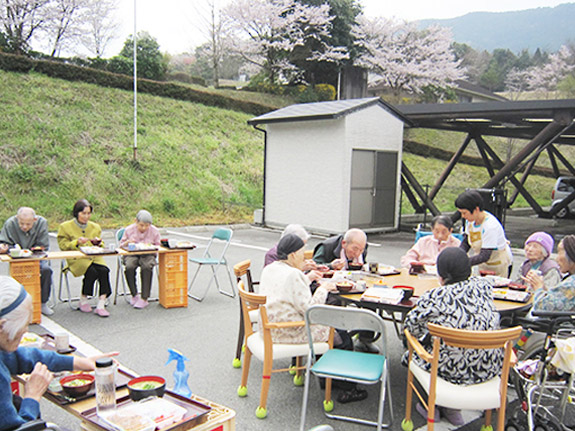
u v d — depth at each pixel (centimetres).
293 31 2725
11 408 194
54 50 2217
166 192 1499
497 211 964
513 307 331
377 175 1242
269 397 363
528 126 1400
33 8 2091
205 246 1045
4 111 1548
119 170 1503
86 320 538
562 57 3716
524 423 299
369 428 321
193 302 618
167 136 1775
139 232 610
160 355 441
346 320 298
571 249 348
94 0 2261
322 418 333
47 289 544
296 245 354
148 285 588
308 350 339
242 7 2644
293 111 1275
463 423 326
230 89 2617
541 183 2634
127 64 2153
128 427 189
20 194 1312
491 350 285
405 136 2698
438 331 266
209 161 1733
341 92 2920
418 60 3091
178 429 199
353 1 2991
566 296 312
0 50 1930
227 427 218
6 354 222
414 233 1273
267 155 1333
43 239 563
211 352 451
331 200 1184
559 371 298
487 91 4241
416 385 342
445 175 1448
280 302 337
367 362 316
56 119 1611
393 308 329
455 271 290
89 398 227
